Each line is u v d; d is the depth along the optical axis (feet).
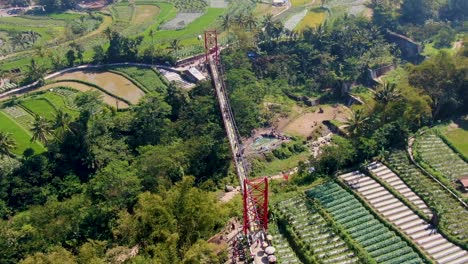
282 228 430.20
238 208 450.30
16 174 523.29
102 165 532.73
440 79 579.07
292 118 643.45
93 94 607.78
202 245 360.69
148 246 372.17
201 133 570.87
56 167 538.06
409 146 522.47
